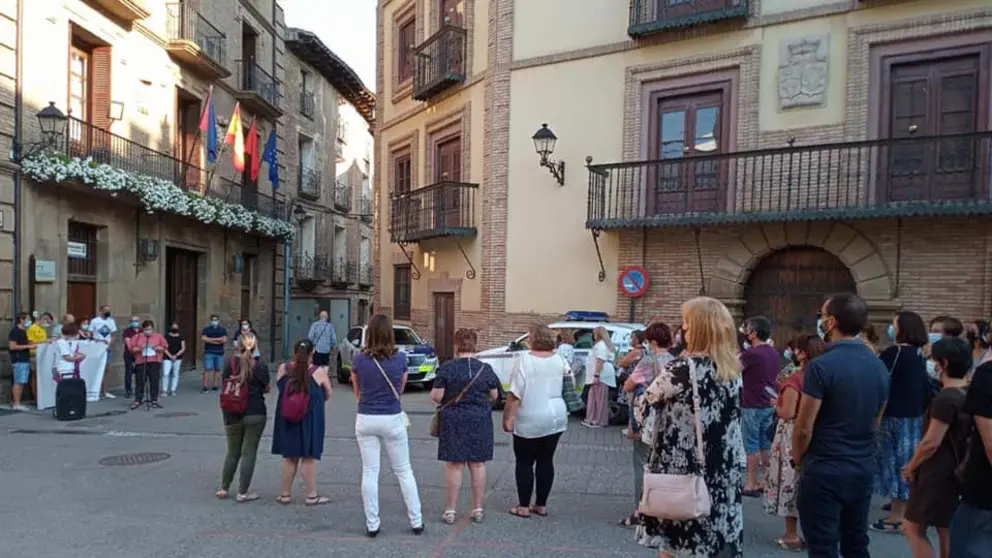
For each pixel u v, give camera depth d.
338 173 34.81
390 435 5.94
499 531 6.03
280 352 26.50
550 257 15.38
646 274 14.08
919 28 11.73
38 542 5.75
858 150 12.01
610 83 14.73
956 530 3.75
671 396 3.92
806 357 5.51
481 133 16.81
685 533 3.91
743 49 13.21
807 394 3.98
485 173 16.55
